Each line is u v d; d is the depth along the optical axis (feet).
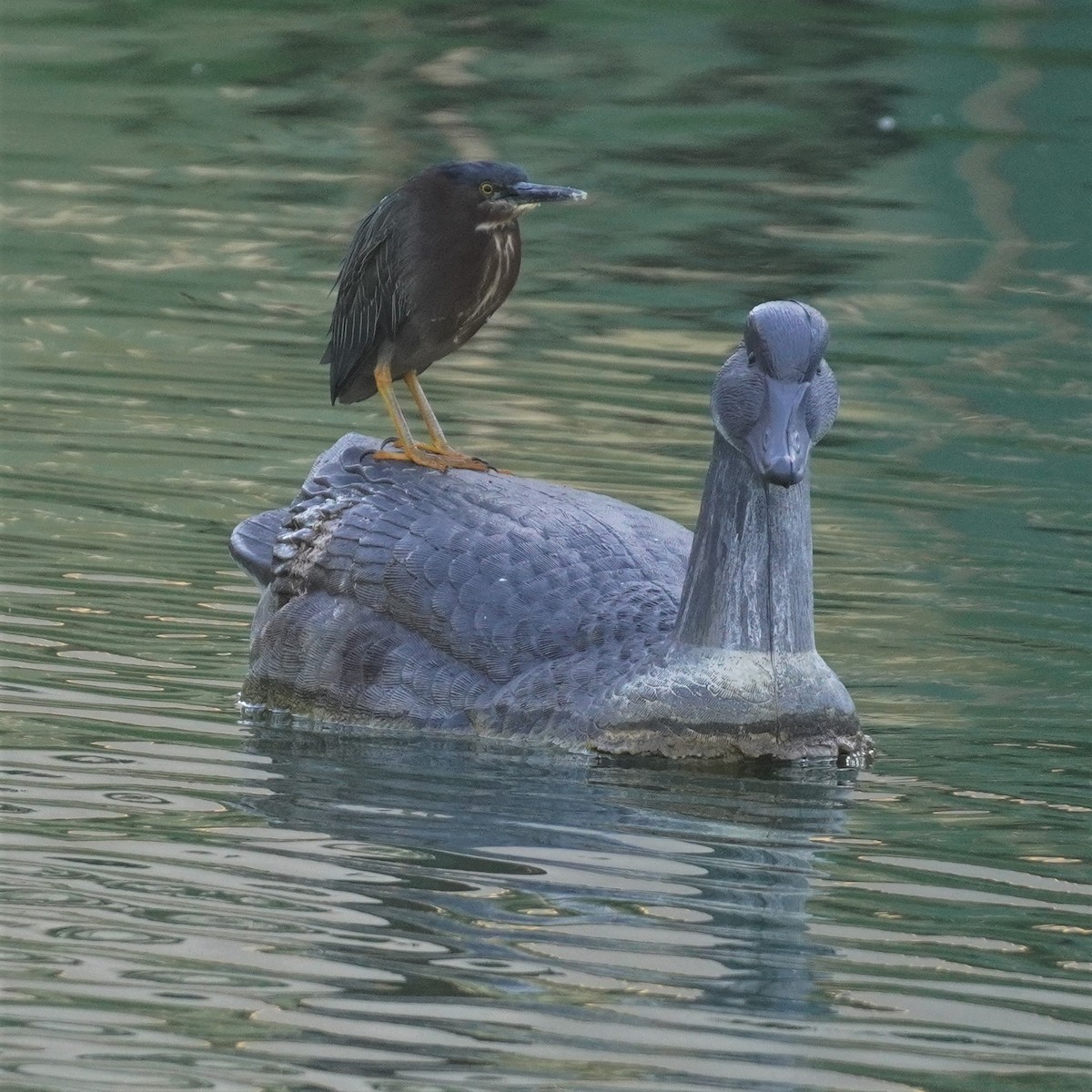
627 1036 27.20
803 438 37.88
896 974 29.68
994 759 39.99
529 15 123.85
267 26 123.13
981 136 101.86
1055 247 86.69
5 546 50.44
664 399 66.03
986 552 53.36
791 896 32.50
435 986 28.43
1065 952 30.68
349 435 46.26
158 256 81.46
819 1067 26.66
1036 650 46.68
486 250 44.04
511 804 36.40
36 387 64.59
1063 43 116.16
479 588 41.34
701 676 39.19
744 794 37.52
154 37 120.57
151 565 49.85
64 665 43.01
